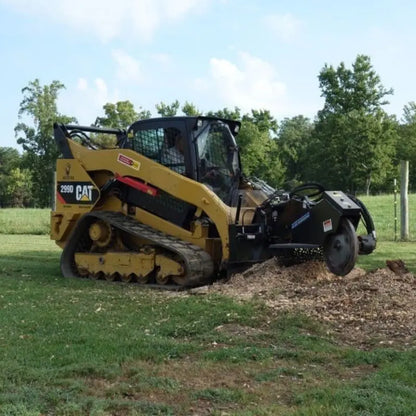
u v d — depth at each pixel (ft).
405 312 23.86
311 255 32.68
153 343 20.54
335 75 185.06
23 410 14.57
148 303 28.09
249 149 185.47
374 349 19.85
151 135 37.32
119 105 154.51
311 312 24.59
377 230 68.74
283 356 19.20
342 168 180.65
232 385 16.70
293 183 34.40
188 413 14.79
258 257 33.60
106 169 39.11
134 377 17.26
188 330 22.52
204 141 35.83
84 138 42.75
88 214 38.99
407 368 17.54
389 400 14.93
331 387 16.16
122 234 38.32
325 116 186.80
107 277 37.27
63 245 41.52
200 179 35.19
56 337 21.61
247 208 34.19
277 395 15.94
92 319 24.75
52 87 133.08
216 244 34.55
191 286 33.37
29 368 17.90
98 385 16.72
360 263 41.32
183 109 176.24
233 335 21.88
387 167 179.93
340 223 29.81
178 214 35.81
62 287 34.01
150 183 36.60
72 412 14.70
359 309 24.56
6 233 87.20
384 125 180.34
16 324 23.81
